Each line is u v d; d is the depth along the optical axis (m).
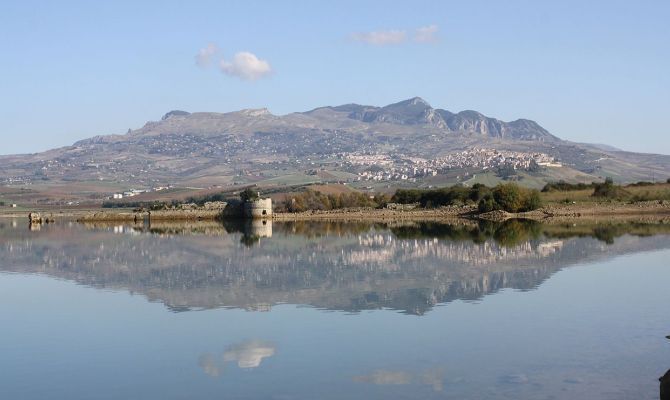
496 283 75.69
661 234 133.12
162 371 45.94
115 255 112.88
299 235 150.75
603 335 52.06
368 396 40.50
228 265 96.62
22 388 43.28
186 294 73.19
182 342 52.88
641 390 40.19
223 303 67.56
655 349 48.09
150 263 101.00
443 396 40.25
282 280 81.31
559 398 39.38
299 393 41.28
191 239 144.75
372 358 47.53
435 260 96.12
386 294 70.12
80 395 42.00
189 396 41.38
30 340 54.31
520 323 56.34
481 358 47.00
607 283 74.56
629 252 102.25
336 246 120.62
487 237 132.12
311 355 48.53
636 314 58.75
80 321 60.75
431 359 47.03
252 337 53.78
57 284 82.06
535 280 77.31
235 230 175.50
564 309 61.25
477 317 58.75
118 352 50.56
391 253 106.25
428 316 59.53
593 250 105.25
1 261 106.38
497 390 40.88
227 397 41.03
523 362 45.91
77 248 126.81
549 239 125.19
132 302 69.25
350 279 80.62
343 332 54.56
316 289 74.25
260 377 44.22
